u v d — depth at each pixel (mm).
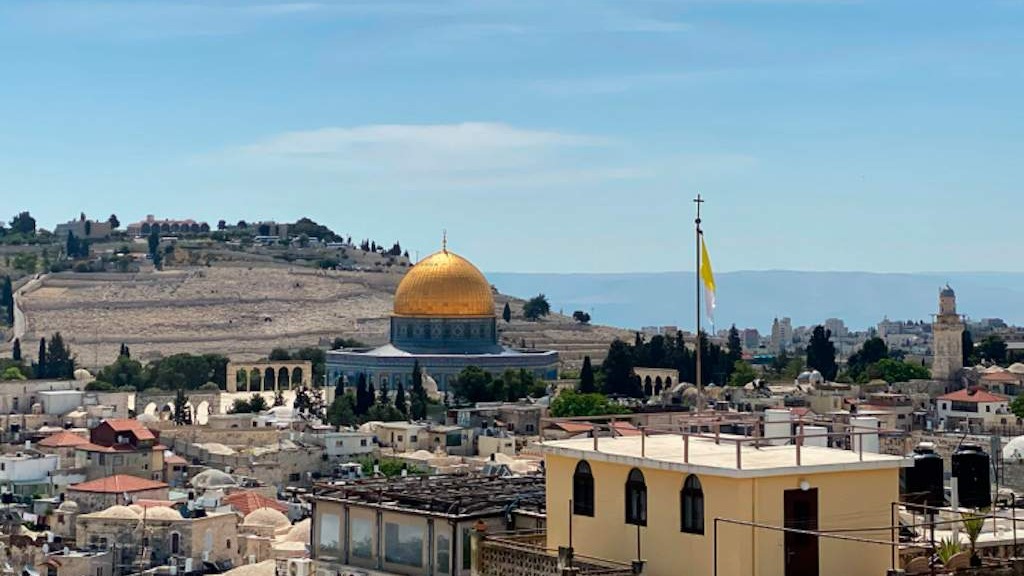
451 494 95500
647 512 77625
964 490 99000
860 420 103500
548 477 83062
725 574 73875
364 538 94250
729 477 73812
